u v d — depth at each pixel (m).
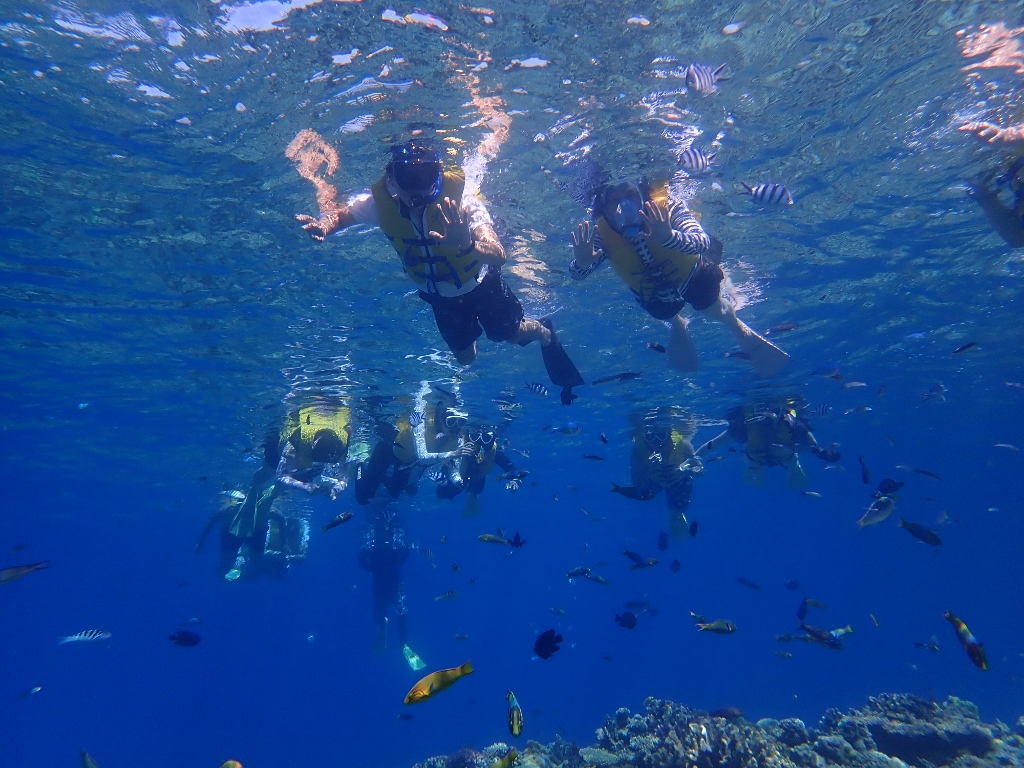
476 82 7.10
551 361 7.03
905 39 7.17
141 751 62.78
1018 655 59.47
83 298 11.80
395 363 15.87
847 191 10.52
